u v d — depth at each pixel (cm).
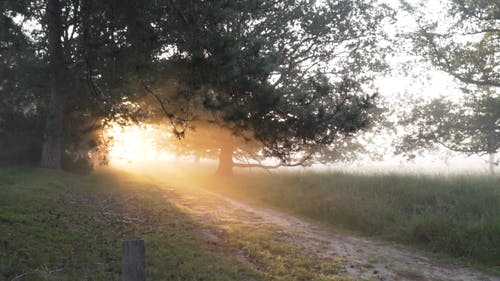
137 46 849
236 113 823
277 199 1750
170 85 1066
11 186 1221
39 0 1150
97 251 730
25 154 1975
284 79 2356
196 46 791
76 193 1419
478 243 921
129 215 1161
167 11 802
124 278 447
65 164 2086
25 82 1738
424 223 1080
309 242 1025
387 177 1705
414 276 777
